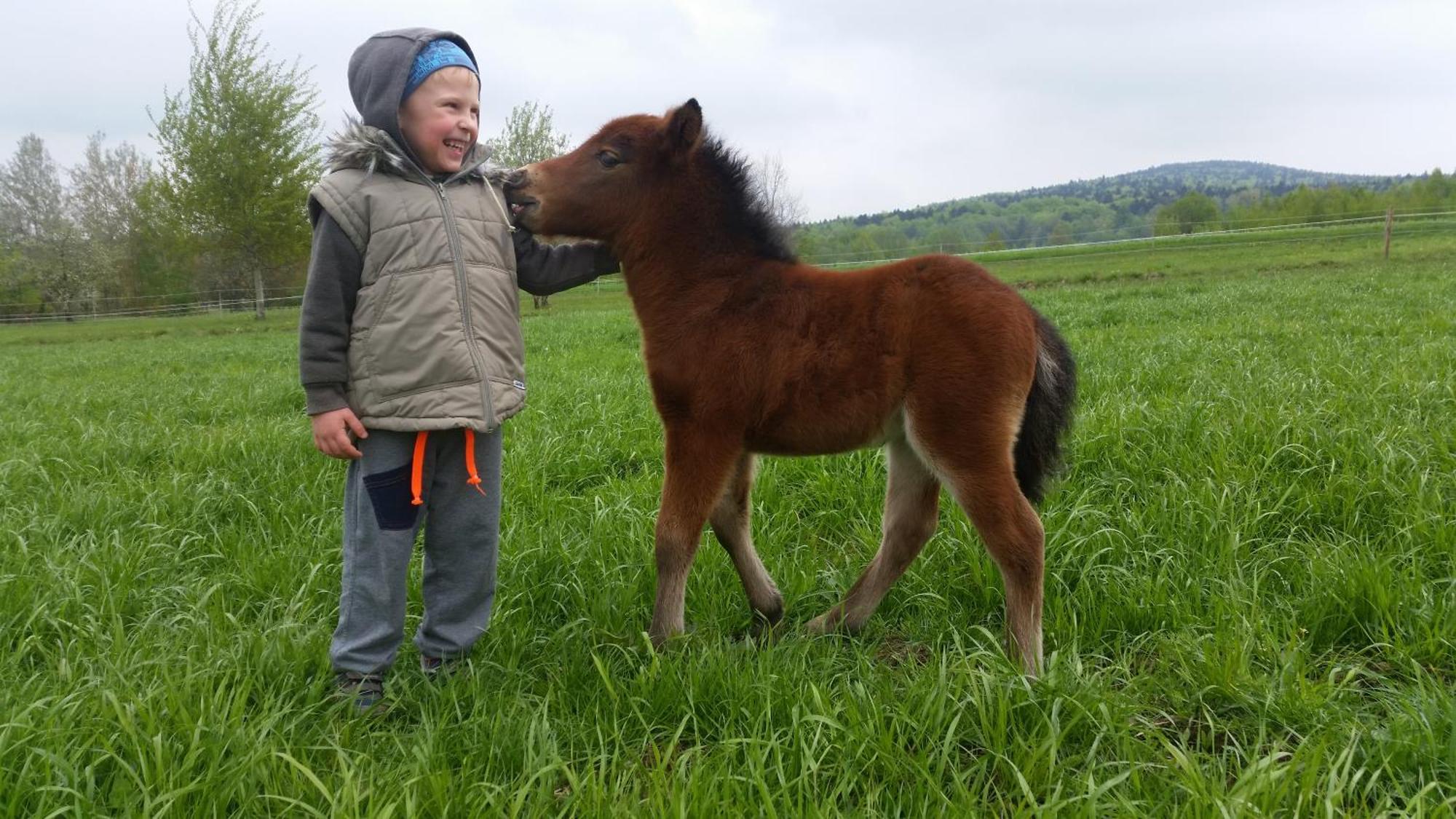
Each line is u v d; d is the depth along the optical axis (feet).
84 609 9.99
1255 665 8.19
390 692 8.22
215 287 136.67
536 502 13.73
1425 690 7.64
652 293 9.61
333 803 5.97
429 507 8.53
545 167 9.78
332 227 7.66
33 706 7.05
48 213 151.12
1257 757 6.52
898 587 10.69
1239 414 15.29
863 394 8.83
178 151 84.74
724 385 8.96
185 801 6.34
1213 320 31.53
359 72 7.97
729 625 10.24
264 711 7.43
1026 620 8.66
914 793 6.51
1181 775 6.47
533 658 9.23
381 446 7.97
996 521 8.62
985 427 8.58
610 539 11.81
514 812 5.98
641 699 7.86
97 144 153.48
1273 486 12.11
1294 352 22.18
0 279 135.54
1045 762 6.81
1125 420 15.15
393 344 7.75
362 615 8.14
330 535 12.12
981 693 7.50
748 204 9.59
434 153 8.11
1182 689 8.04
